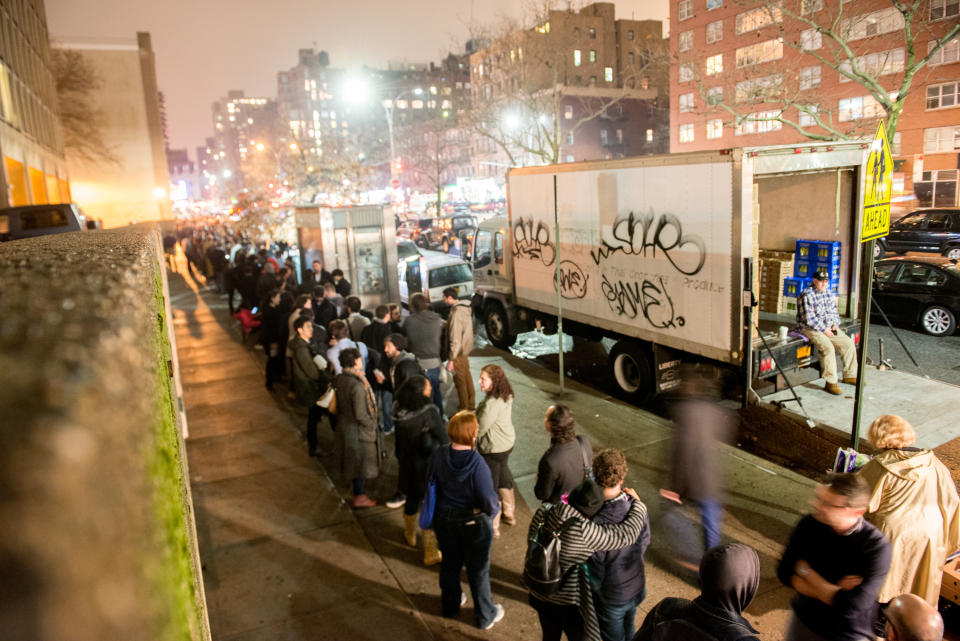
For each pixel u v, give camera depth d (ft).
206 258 85.20
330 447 25.93
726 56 134.31
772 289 31.81
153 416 1.38
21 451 0.63
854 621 10.50
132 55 195.93
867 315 18.49
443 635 14.90
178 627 1.05
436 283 49.93
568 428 15.28
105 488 0.78
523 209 36.06
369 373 26.35
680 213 24.88
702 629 8.66
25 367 0.81
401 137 216.74
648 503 19.74
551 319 35.78
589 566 11.96
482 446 18.60
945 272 37.47
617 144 211.41
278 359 33.68
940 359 33.06
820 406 25.76
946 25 102.27
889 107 47.96
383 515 20.40
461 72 362.12
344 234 46.29
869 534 10.49
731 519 18.58
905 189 116.88
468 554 14.61
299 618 15.57
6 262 2.16
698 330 24.81
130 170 199.00
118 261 2.20
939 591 13.33
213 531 19.67
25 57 104.01
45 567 0.60
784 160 23.29
